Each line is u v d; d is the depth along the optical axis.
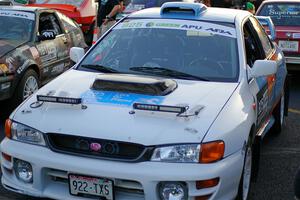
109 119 3.68
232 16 5.06
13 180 3.87
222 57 4.63
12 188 3.87
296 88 9.76
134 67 4.66
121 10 10.20
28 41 7.59
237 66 4.55
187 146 3.50
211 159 3.53
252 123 4.16
